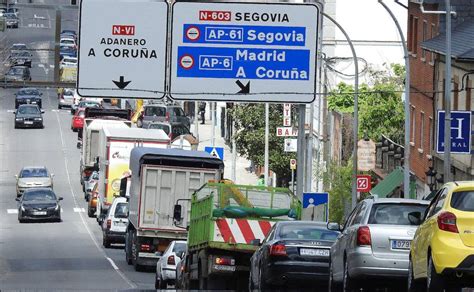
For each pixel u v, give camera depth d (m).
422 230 35.56
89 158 127.44
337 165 102.62
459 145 66.81
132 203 77.00
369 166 97.94
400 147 108.19
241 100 58.81
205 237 53.78
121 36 58.72
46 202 112.38
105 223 91.62
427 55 98.12
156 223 73.94
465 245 33.53
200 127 178.12
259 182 113.00
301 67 58.88
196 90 58.97
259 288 46.62
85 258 82.62
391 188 100.38
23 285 57.94
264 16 58.72
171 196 74.12
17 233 102.62
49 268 73.94
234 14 58.66
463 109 86.12
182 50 58.78
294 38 58.81
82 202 126.81
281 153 122.56
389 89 120.50
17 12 69.31
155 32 58.72
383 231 38.75
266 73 58.88
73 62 82.88
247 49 58.81
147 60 58.78
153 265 74.00
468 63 84.25
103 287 57.81
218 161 74.00
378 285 40.03
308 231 46.31
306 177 87.62
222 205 57.12
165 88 58.78
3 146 159.50
